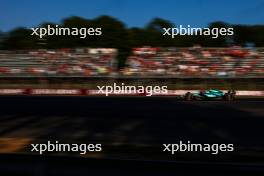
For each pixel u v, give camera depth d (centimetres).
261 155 1307
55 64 5375
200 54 5322
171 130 1812
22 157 697
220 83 4912
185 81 4956
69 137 1670
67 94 4706
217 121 2053
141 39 7075
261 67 5031
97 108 2708
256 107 2753
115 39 6994
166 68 5116
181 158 1273
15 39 7325
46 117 2247
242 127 1869
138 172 661
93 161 675
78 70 5206
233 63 5144
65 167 686
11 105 2961
